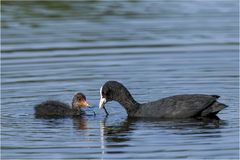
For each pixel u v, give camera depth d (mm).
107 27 31266
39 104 20766
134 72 24688
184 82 23406
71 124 19469
